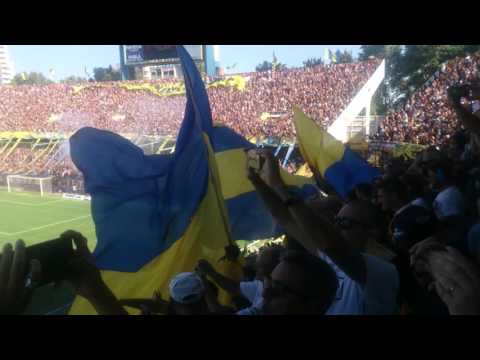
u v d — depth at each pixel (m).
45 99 45.38
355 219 2.40
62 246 1.65
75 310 2.41
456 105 4.03
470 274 1.19
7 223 23.39
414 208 2.21
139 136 40.84
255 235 5.41
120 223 3.62
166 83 42.53
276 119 35.41
